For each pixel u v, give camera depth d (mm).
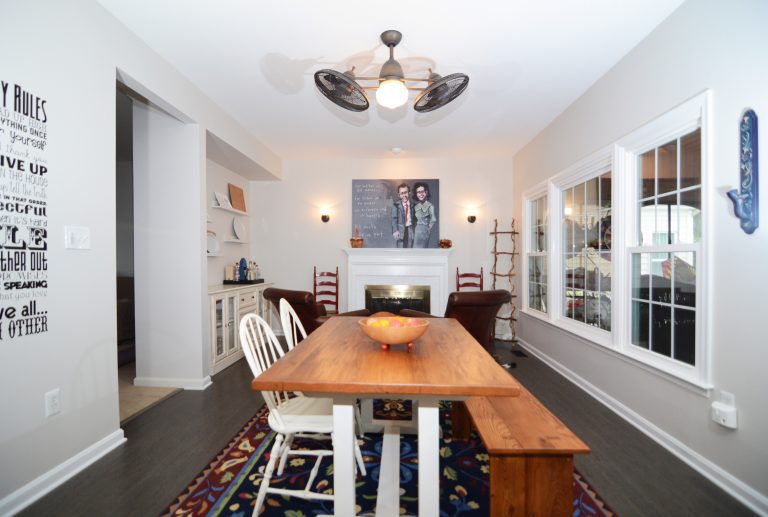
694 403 1858
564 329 3260
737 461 1623
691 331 1944
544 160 3850
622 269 2484
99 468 1827
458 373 1198
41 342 1648
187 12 2076
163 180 2953
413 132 3996
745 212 1575
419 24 2180
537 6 2018
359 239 4852
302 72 2754
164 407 2584
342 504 1270
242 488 1685
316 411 1628
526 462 1284
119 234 4312
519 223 4629
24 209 1576
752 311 1572
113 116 2080
